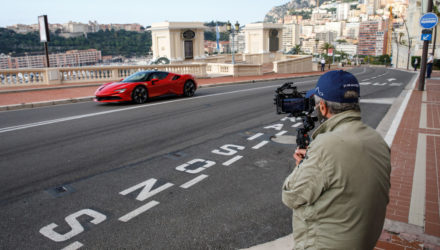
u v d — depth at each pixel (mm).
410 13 63500
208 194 4328
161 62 30031
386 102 11523
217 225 3562
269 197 4230
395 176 4723
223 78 24281
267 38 40438
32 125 8508
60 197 4281
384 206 1534
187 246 3182
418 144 6281
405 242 3078
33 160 5742
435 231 3264
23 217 3781
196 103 11906
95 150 6285
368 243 1513
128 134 7457
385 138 6742
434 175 4742
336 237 1519
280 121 8664
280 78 24688
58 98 13078
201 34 33469
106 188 4543
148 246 3186
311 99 2402
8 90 14906
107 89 11547
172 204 4055
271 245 3158
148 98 12320
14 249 3164
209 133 7484
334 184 1488
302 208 1677
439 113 9344
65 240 3301
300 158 2062
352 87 1618
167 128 8000
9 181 4824
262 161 5590
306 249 1628
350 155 1479
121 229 3492
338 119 1641
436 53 49531
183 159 5723
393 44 74312
